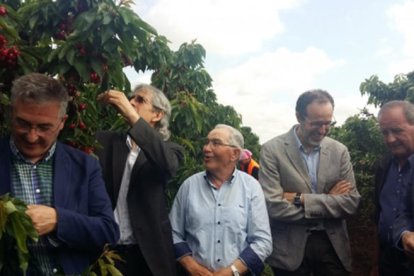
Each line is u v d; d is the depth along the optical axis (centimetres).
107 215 184
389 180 300
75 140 234
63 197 176
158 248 280
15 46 216
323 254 332
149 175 289
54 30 235
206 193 308
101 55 224
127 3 222
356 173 630
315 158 342
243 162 541
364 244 627
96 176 190
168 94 562
